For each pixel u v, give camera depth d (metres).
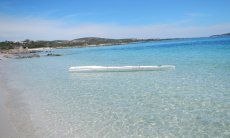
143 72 23.72
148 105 12.09
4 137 8.50
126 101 13.05
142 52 58.06
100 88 16.84
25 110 11.85
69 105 12.66
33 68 33.62
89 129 9.23
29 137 8.52
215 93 13.81
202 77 18.92
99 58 46.78
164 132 8.72
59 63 40.47
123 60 38.66
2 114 11.18
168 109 11.30
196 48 57.47
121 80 19.72
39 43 162.62
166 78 19.50
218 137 8.08
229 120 9.53
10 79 23.14
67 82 20.02
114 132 8.91
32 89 17.39
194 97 13.17
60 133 8.88
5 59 60.59
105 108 11.91
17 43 151.50
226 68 22.48
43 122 10.06
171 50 57.31
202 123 9.38
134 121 9.94
